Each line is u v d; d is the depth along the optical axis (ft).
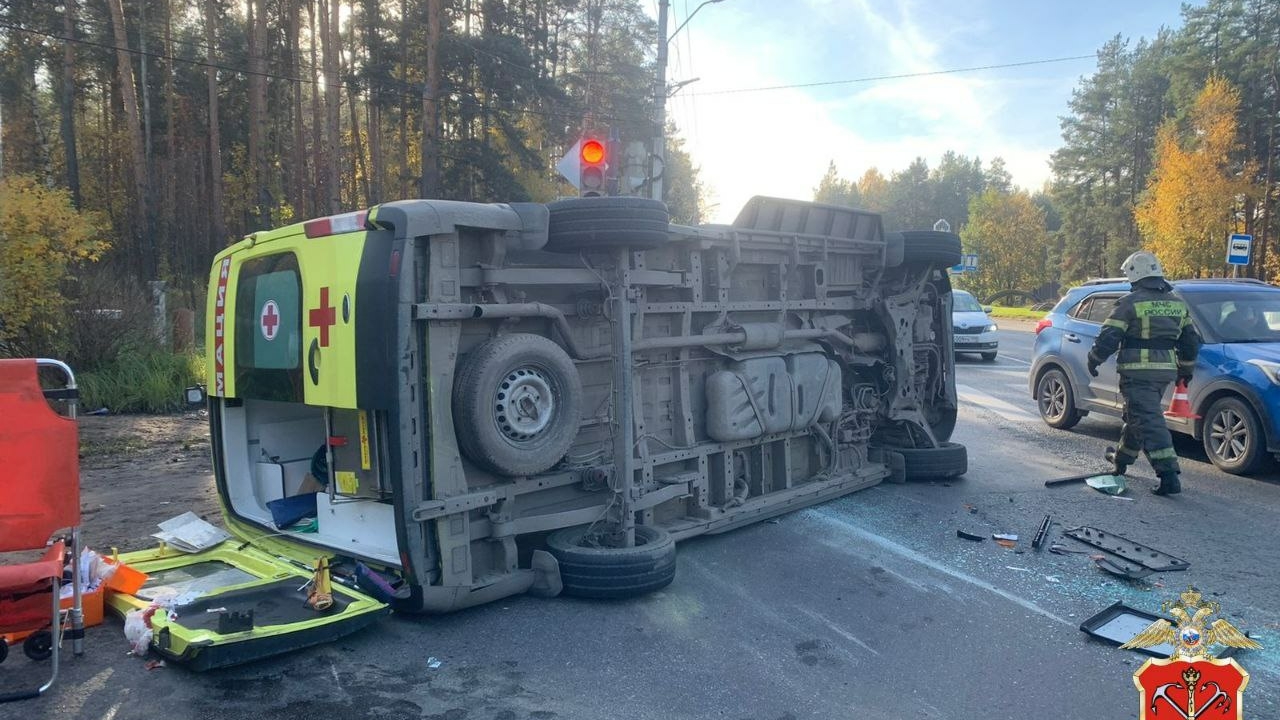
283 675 11.99
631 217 15.30
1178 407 24.97
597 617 14.53
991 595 15.99
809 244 21.70
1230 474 26.13
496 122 100.37
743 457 20.18
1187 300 28.84
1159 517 21.52
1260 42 137.80
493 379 13.99
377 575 14.01
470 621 14.25
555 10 110.83
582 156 16.97
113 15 75.97
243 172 109.60
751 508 19.65
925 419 26.22
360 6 96.02
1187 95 149.69
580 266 16.25
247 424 18.71
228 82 109.70
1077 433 33.68
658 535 16.58
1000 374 53.57
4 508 11.53
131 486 24.38
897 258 24.53
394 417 13.26
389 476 14.06
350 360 14.01
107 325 40.16
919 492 23.89
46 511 11.80
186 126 110.42
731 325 19.47
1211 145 118.01
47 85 118.32
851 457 23.79
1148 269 24.26
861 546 18.92
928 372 26.84
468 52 90.02
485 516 14.71
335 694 11.44
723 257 19.29
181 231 96.27
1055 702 11.72
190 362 41.39
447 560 13.80
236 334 17.39
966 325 61.16
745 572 17.11
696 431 19.13
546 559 15.28
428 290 13.50
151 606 13.01
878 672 12.62
